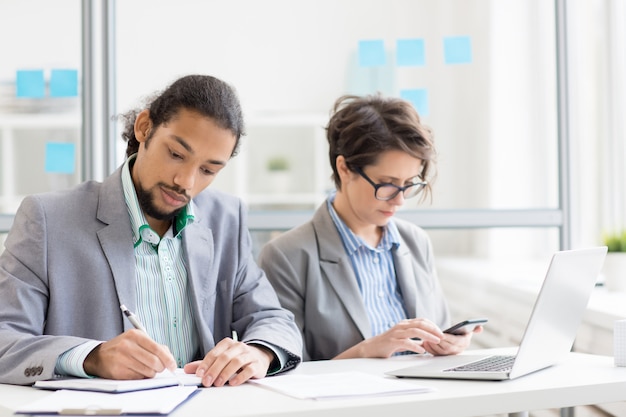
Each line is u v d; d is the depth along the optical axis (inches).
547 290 57.4
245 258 74.8
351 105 82.0
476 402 53.0
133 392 52.2
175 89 62.7
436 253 142.1
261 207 122.0
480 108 116.0
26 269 62.9
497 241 140.4
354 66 109.0
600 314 86.5
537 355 60.1
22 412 47.1
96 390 52.5
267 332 64.2
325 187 120.0
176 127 61.3
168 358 55.8
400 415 50.9
